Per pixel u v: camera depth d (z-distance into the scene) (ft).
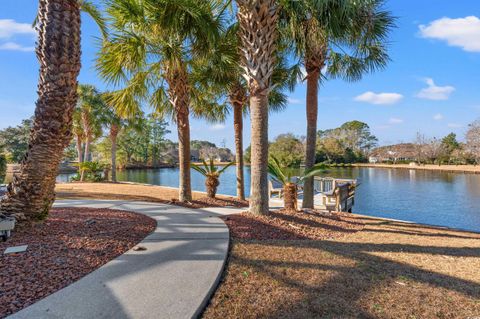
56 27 12.00
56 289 7.75
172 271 9.23
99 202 23.44
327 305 7.71
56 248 10.56
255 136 17.79
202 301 7.39
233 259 10.82
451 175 95.76
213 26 19.01
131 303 7.16
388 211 37.11
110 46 19.19
